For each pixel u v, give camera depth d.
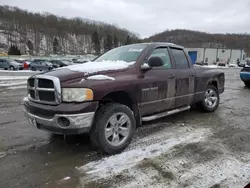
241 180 2.56
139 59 3.71
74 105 2.83
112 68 3.36
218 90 5.75
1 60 27.55
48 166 2.90
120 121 3.27
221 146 3.49
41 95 3.07
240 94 8.60
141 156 3.16
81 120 2.83
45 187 2.45
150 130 4.21
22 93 8.47
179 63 4.49
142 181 2.55
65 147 3.47
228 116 5.25
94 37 103.31
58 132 2.94
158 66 3.65
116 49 4.59
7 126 4.47
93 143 3.14
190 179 2.59
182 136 3.91
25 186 2.47
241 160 3.03
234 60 79.12
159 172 2.73
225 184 2.49
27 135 3.98
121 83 3.23
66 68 3.39
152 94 3.74
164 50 4.24
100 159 3.08
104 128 3.07
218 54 76.56
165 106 4.10
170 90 4.09
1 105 6.35
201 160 3.03
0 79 13.91
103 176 2.66
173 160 3.04
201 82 5.02
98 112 3.09
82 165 2.92
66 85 2.86
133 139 3.76
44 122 2.99
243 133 4.09
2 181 2.56
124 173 2.72
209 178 2.61
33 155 3.21
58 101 2.87
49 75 3.01
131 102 3.53
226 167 2.85
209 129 4.30
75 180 2.59
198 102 5.37
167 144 3.56
